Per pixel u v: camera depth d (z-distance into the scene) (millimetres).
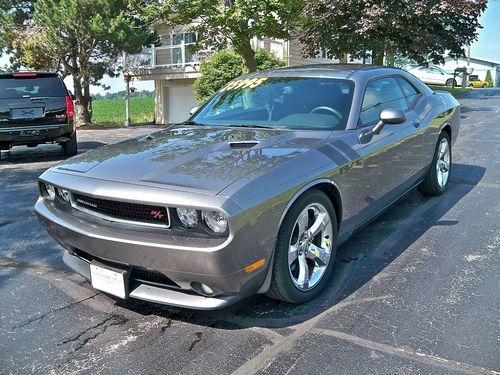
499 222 4598
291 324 2922
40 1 16484
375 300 3166
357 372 2438
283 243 2867
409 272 3566
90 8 16266
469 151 8195
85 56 17406
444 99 5574
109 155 3324
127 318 3070
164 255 2596
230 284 2615
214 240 2529
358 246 4090
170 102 23500
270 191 2711
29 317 3102
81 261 3289
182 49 21000
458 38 15484
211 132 3725
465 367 2453
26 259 4105
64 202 3199
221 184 2643
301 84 4195
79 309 3199
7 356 2678
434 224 4586
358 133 3676
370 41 15438
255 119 4012
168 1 13484
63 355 2680
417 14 13922
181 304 2740
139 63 21844
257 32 13422
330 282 3443
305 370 2469
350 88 3988
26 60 18219
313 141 3396
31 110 8828
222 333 2855
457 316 2936
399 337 2732
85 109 19203
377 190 3887
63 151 9906
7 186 6840
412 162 4562
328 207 3262
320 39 16016
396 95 4645
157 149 3318
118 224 2795
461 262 3717
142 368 2543
